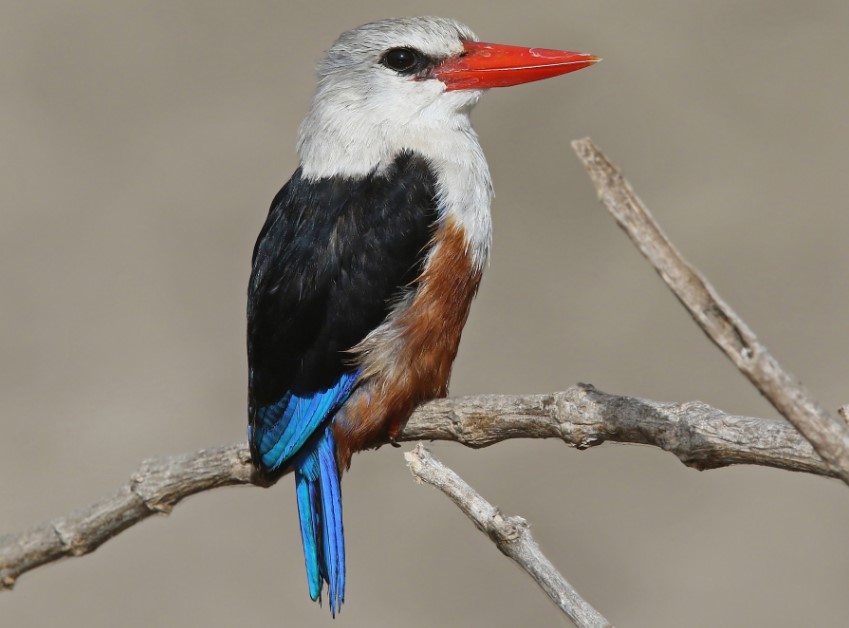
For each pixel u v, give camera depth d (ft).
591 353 41.68
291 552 37.88
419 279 25.49
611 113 49.42
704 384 40.22
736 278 43.47
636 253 44.39
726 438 17.52
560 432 20.22
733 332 13.57
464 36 27.99
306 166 27.48
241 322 44.98
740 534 36.55
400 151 26.84
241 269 46.47
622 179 13.61
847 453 13.26
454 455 39.24
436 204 26.03
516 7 54.19
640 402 18.97
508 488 37.78
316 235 25.79
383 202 25.95
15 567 25.39
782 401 13.47
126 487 24.94
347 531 37.45
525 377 40.73
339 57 27.61
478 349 41.91
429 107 27.22
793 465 16.92
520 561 16.84
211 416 41.78
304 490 25.44
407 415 25.70
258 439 24.97
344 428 25.53
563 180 47.01
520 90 50.08
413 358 25.52
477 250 26.48
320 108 27.63
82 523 25.04
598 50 51.34
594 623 16.15
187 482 24.84
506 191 46.47
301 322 25.26
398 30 27.35
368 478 38.88
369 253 25.48
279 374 25.17
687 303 13.61
